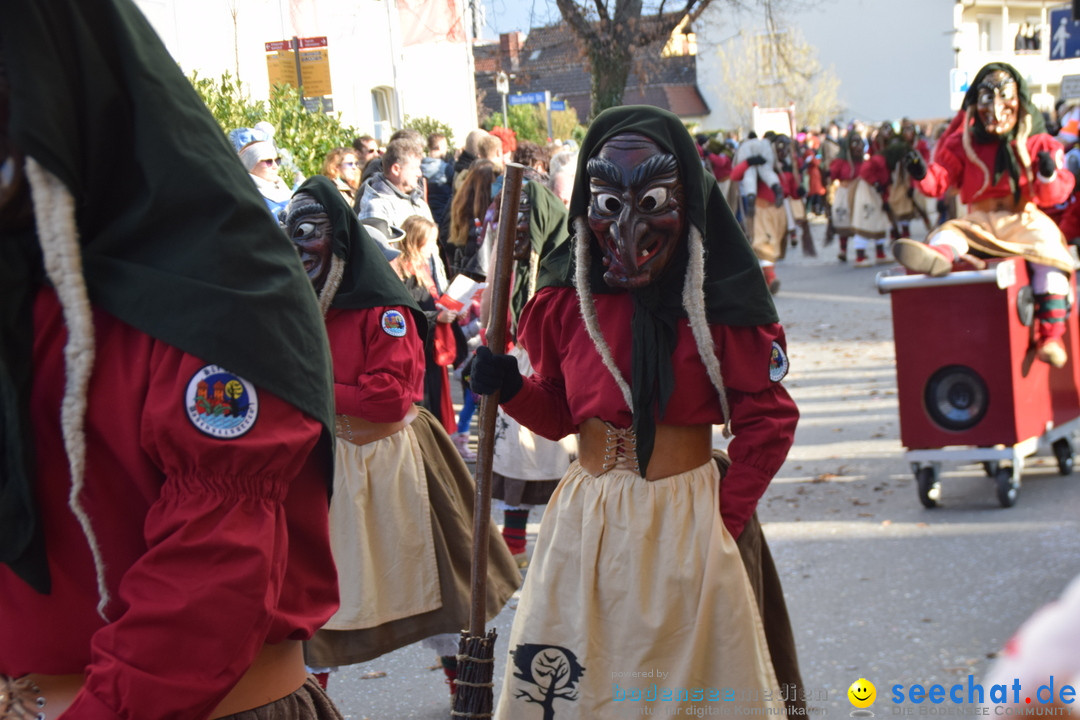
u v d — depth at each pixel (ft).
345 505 11.52
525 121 72.28
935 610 14.03
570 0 53.62
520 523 16.78
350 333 11.62
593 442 8.98
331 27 46.19
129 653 4.85
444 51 60.29
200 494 5.02
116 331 5.10
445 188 32.50
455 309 20.10
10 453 5.00
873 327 37.60
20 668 5.29
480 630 8.52
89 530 5.00
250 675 5.66
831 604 14.48
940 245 17.80
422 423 12.37
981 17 140.15
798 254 63.67
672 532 8.57
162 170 5.03
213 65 36.11
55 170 4.72
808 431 24.52
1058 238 18.19
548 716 8.71
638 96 143.74
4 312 4.95
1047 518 17.33
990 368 17.62
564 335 9.31
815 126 125.59
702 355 8.55
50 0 4.80
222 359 5.00
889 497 19.22
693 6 56.18
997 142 18.30
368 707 12.84
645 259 8.45
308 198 11.60
